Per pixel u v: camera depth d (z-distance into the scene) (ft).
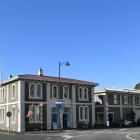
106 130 176.96
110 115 237.25
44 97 194.08
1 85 209.05
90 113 215.72
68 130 185.57
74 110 207.00
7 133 166.09
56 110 198.49
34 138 117.60
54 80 198.70
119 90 248.11
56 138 116.37
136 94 258.37
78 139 107.86
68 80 207.72
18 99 185.57
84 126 210.38
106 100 236.22
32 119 187.01
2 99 207.51
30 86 189.47
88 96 216.33
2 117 205.87
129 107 251.80
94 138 111.65
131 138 109.29
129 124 232.32
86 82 214.90
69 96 206.18
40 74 205.36
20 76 185.06
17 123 184.85
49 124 193.47
